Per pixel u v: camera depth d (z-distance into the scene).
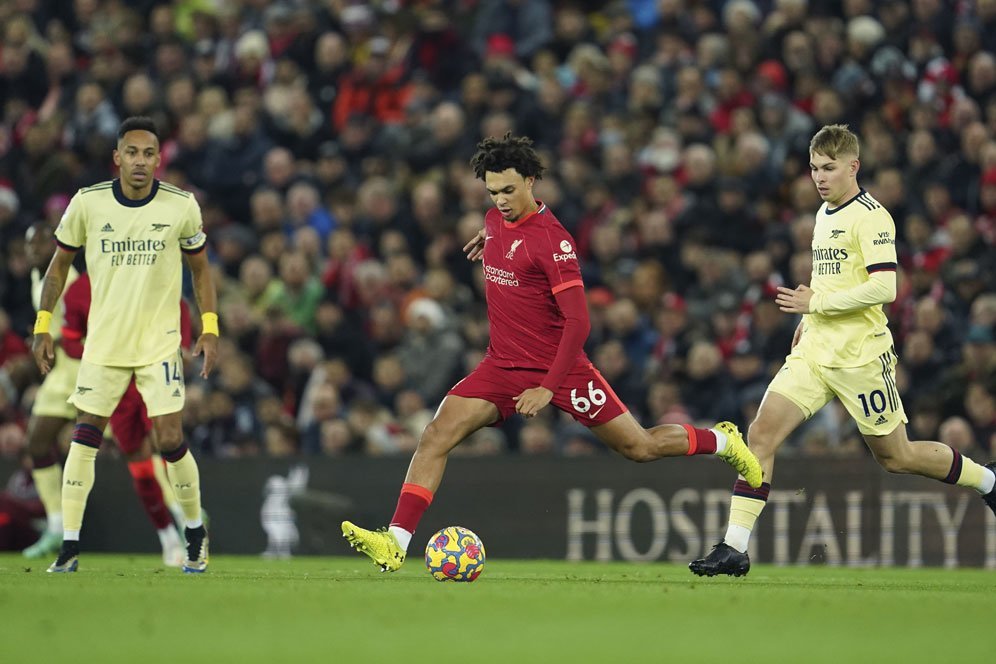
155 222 28.62
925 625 17.69
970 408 46.22
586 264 55.53
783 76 59.47
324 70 62.19
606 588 24.52
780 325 49.38
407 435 49.00
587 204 56.25
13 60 63.50
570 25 64.50
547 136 59.44
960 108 55.72
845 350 28.09
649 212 55.72
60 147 61.72
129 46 63.94
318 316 53.78
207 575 28.50
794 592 24.05
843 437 47.19
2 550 43.91
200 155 59.94
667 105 60.75
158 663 13.02
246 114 59.56
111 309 28.69
